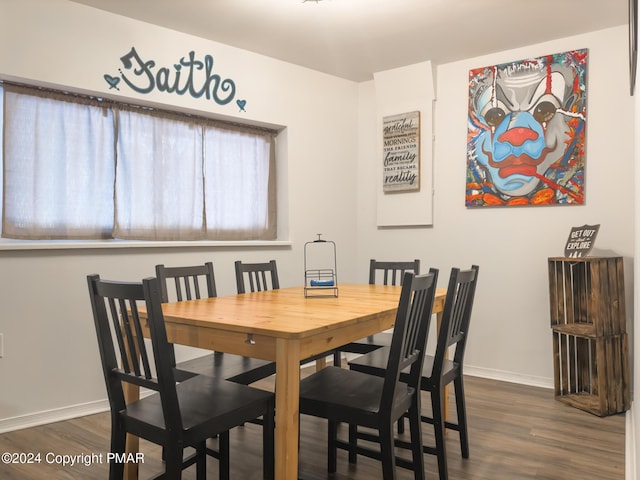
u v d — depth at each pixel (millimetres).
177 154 3662
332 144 4531
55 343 2971
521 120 3781
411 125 4285
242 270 2973
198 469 2020
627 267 3398
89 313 3113
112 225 3326
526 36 3592
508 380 3852
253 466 2359
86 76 3055
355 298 2578
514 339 3842
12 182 2914
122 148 3373
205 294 3719
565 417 3008
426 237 4305
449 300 2174
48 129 3053
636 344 2275
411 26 3426
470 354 4047
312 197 4387
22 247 2830
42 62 2879
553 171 3650
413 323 1915
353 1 3045
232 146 4020
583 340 3445
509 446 2584
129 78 3244
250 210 4125
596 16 3266
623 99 3402
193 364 2453
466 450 2439
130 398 2156
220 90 3732
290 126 4207
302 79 4289
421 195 4277
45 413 2922
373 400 1895
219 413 1711
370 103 4668
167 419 1574
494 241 3947
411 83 4277
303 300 2502
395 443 2164
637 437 2107
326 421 2982
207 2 3047
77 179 3170
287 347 1695
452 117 4148
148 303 1541
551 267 3389
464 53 3943
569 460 2416
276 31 3508
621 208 3416
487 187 3949
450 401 3314
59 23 2947
